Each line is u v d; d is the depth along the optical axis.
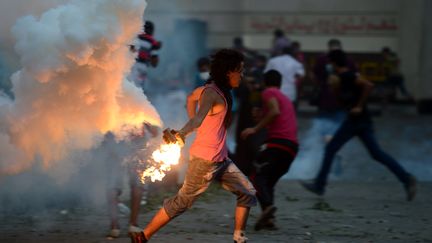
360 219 10.52
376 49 33.53
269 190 9.84
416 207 11.58
